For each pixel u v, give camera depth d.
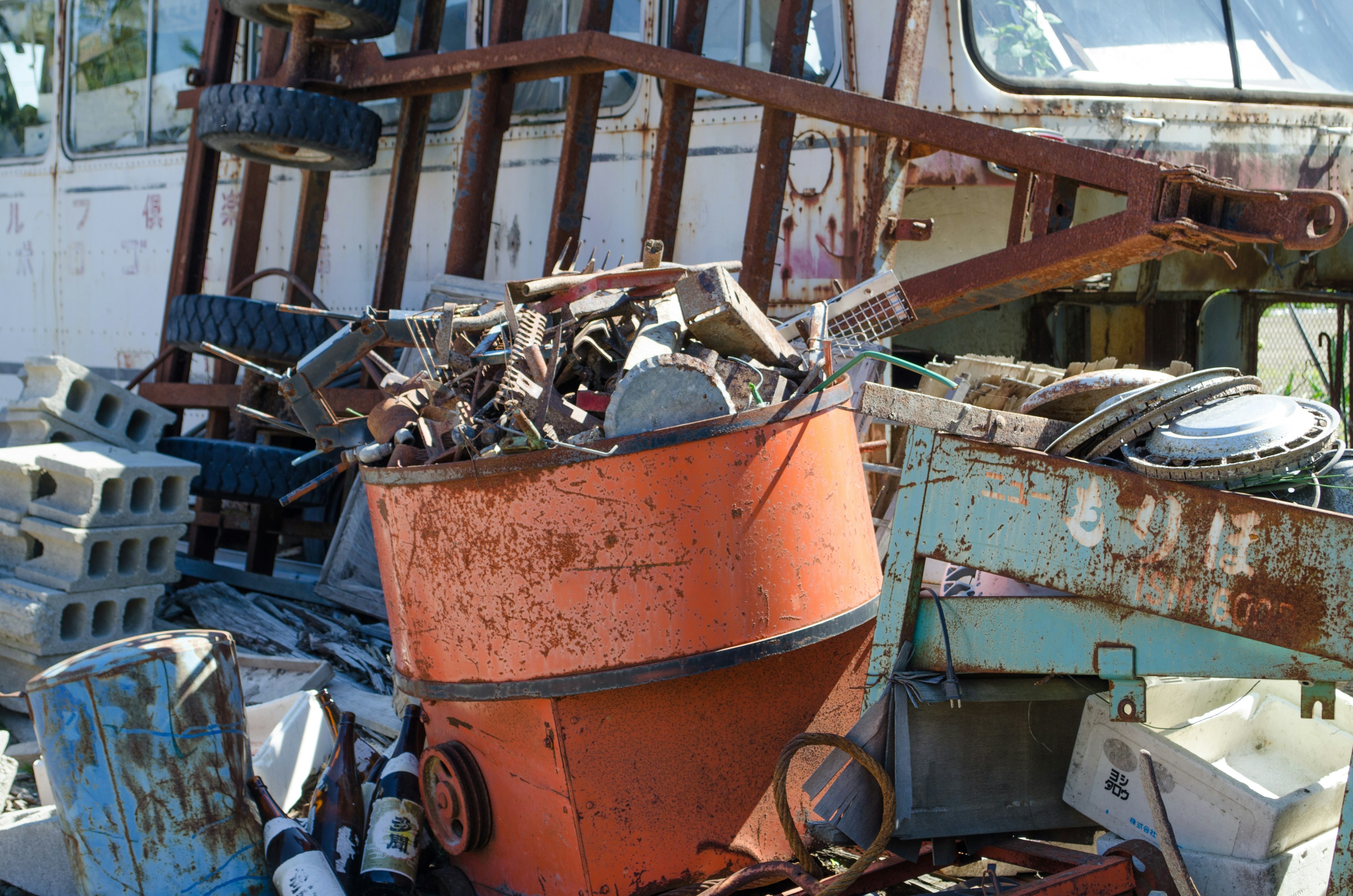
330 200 6.60
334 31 5.98
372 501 3.09
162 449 5.67
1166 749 2.47
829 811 2.69
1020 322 6.11
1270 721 2.84
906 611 2.68
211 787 2.87
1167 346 6.43
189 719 2.87
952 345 5.87
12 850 3.05
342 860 3.00
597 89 5.14
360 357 3.53
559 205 5.13
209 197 6.82
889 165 4.45
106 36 7.63
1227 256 3.78
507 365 2.96
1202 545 2.27
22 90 8.12
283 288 6.78
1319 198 3.44
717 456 2.70
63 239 7.88
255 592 5.71
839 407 2.98
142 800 2.81
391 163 6.30
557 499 2.70
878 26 4.63
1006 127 4.50
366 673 4.64
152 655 2.86
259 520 5.82
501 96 5.43
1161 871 2.35
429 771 3.10
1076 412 2.73
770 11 5.02
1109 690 2.64
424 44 5.95
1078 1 4.72
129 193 7.46
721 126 5.04
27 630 4.26
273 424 4.02
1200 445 2.30
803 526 2.85
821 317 3.22
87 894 2.84
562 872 2.82
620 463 2.66
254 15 6.07
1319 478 2.30
